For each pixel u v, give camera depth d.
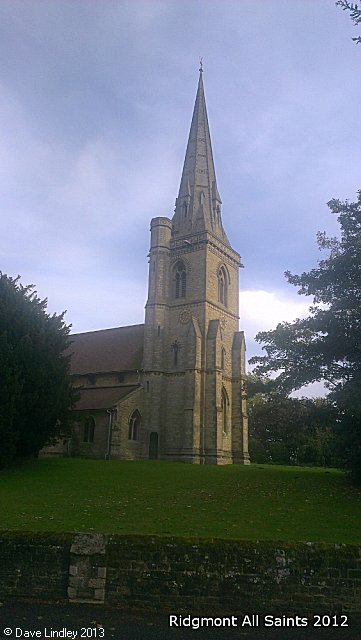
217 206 60.28
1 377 30.09
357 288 27.39
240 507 21.25
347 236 28.56
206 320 51.78
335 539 15.71
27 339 31.94
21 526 17.56
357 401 23.66
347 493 24.45
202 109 64.06
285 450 60.50
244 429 52.44
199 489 25.94
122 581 11.81
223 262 56.59
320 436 54.72
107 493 24.81
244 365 54.94
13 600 11.97
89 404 49.84
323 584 11.28
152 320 53.28
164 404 51.31
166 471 33.12
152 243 56.44
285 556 11.55
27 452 33.44
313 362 28.31
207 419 49.16
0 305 31.98
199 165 60.81
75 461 37.25
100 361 56.72
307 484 27.17
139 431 49.97
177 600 11.53
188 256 54.56
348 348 26.77
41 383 32.19
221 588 11.50
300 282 29.25
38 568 12.19
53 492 25.06
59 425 35.12
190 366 49.91
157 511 20.38
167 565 11.77
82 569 11.97
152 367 51.53
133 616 11.19
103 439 47.38
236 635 10.36
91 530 16.95
